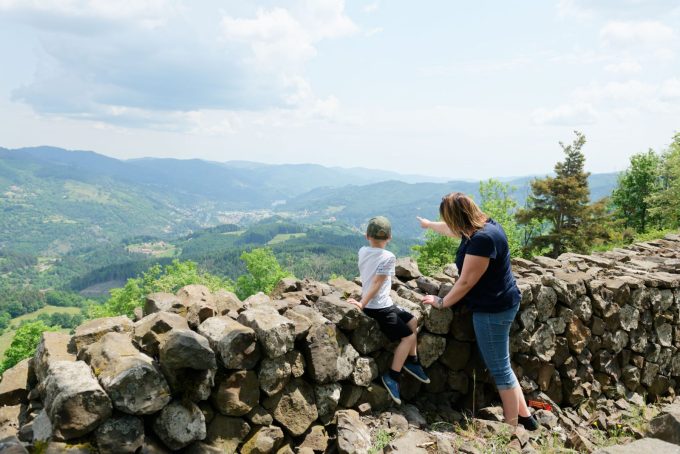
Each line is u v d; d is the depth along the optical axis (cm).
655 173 4316
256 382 333
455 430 403
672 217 3241
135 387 265
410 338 409
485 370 470
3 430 280
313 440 365
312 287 488
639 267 683
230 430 321
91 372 279
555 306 499
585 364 516
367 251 407
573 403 503
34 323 4506
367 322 409
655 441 260
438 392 464
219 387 316
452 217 397
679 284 612
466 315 457
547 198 4069
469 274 381
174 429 285
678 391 612
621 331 546
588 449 378
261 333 329
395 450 333
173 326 322
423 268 3450
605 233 3847
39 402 301
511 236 3772
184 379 290
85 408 250
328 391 381
